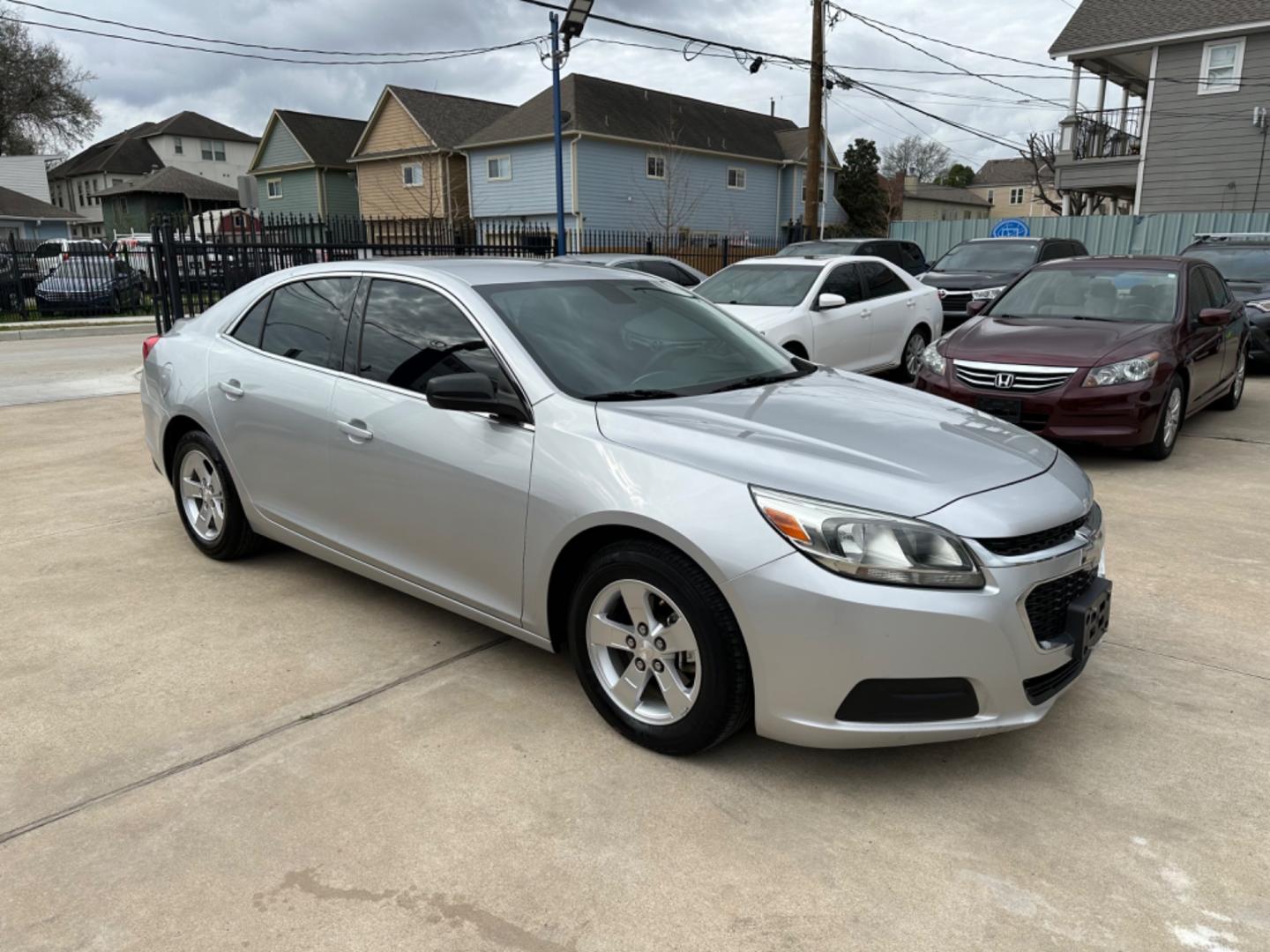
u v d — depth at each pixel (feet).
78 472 21.65
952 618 8.43
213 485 15.19
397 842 8.49
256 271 38.70
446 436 11.15
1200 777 9.51
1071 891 7.87
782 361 13.58
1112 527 17.52
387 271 12.72
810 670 8.63
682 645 9.38
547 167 108.17
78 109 191.01
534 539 10.33
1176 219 66.08
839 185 155.43
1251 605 13.85
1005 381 21.61
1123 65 79.36
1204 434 25.98
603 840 8.52
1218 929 7.43
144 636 12.75
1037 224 72.95
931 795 9.22
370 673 11.71
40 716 10.64
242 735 10.25
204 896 7.80
